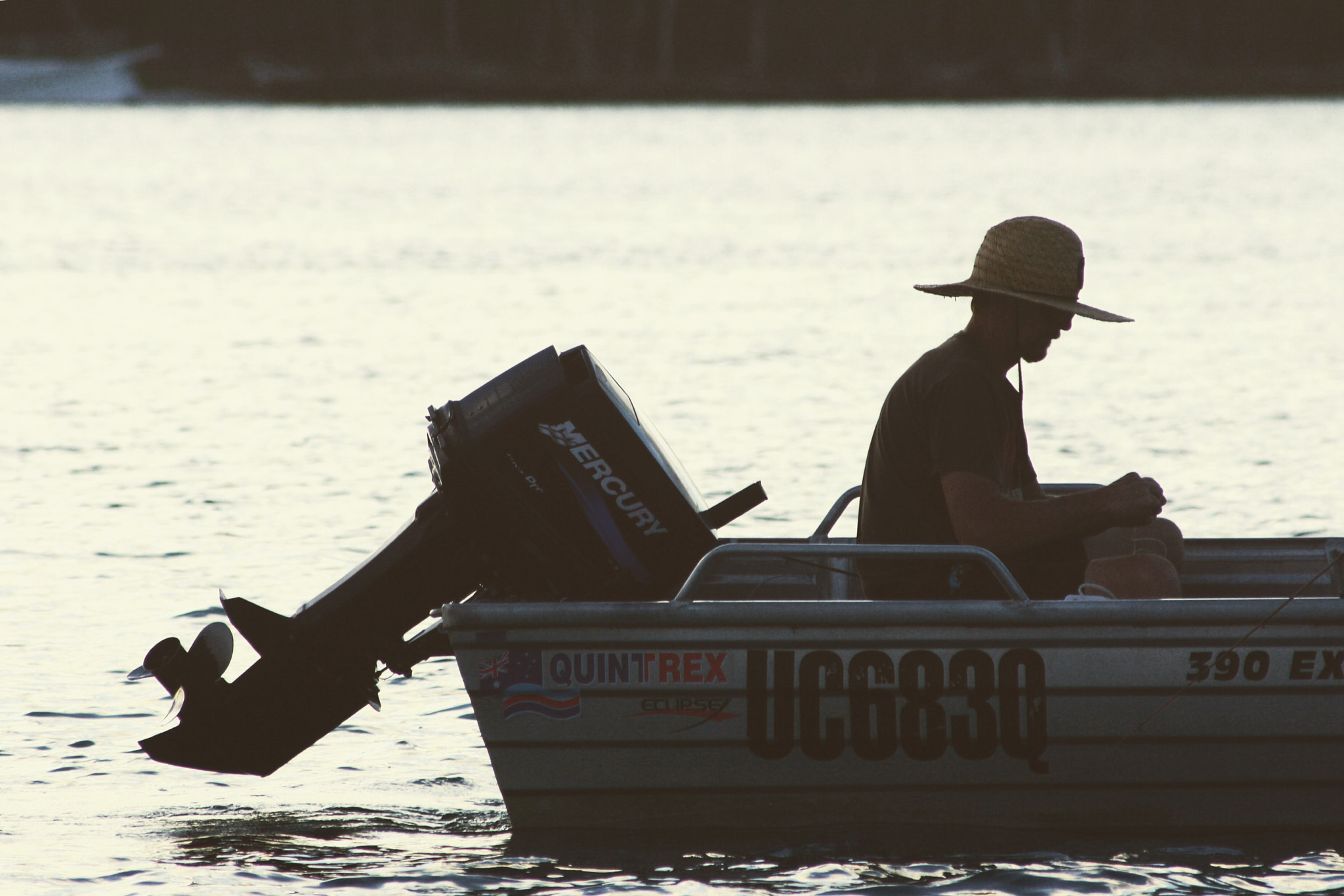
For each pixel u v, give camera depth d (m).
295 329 63.97
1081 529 16.62
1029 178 152.75
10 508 34.16
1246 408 45.31
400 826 18.23
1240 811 17.22
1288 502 33.91
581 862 16.81
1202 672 16.70
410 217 117.19
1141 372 52.06
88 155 183.00
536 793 17.31
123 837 17.94
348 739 21.39
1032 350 17.50
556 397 16.62
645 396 47.72
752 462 38.38
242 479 37.19
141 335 62.03
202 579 28.80
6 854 17.39
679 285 78.62
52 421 44.38
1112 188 140.62
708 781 17.17
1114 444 40.53
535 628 16.78
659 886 16.22
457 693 23.27
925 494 17.48
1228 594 20.25
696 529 17.09
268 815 18.62
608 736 17.03
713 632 16.77
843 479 36.53
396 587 17.58
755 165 171.12
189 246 98.00
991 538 16.73
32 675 23.55
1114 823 17.25
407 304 71.69
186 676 17.88
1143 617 16.56
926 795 17.23
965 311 68.69
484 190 141.50
